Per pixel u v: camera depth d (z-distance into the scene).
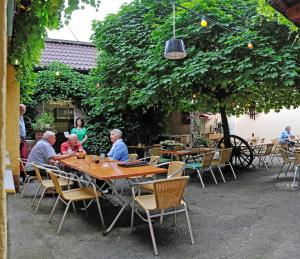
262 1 5.04
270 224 4.76
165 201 3.89
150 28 9.36
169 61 7.95
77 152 6.96
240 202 6.06
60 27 2.86
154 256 3.68
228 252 3.78
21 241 4.13
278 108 10.82
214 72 7.65
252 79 7.31
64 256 3.69
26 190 6.98
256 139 13.38
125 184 7.71
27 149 9.27
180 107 10.87
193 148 9.53
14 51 3.88
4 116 0.74
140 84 9.18
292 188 7.30
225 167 9.86
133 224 4.79
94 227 4.68
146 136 12.41
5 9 0.76
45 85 10.82
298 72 7.53
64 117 11.59
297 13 3.57
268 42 7.62
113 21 10.00
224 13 7.79
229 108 10.70
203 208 5.65
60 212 5.41
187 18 7.90
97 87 10.38
